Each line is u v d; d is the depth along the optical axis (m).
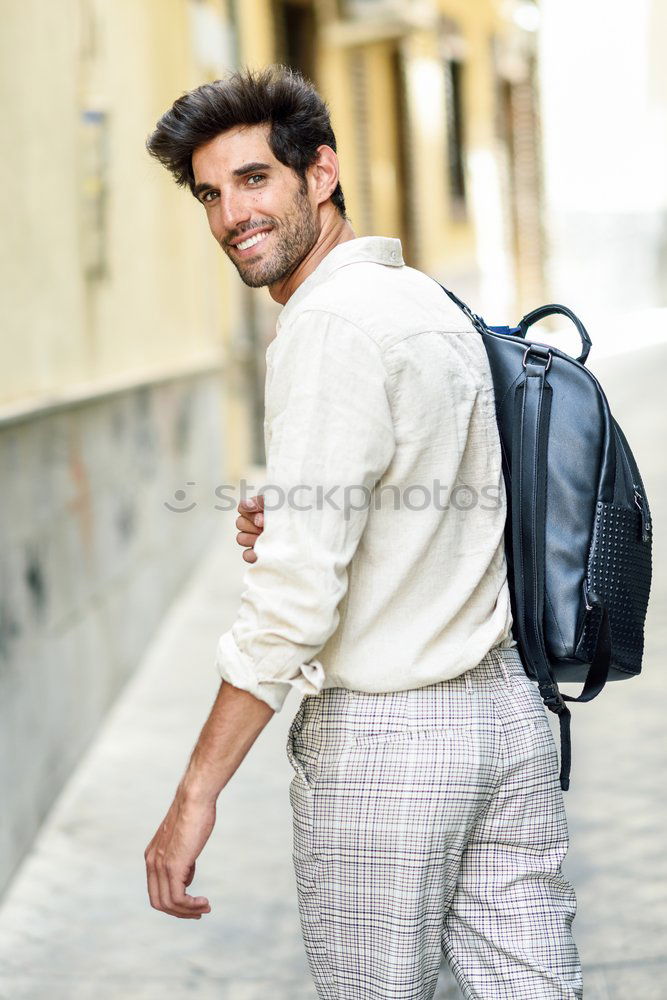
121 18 9.73
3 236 6.38
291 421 2.71
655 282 46.69
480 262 26.81
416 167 22.08
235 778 6.91
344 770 2.83
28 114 6.94
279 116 2.96
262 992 4.71
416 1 18.39
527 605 2.95
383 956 2.84
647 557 3.06
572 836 5.70
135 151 10.14
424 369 2.76
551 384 3.01
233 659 2.71
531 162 31.55
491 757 2.84
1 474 5.80
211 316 13.84
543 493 2.96
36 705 6.27
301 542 2.66
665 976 4.54
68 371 7.75
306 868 2.93
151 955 5.04
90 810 6.60
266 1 16.62
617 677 3.09
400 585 2.80
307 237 3.02
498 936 2.90
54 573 6.80
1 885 5.54
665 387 21.34
